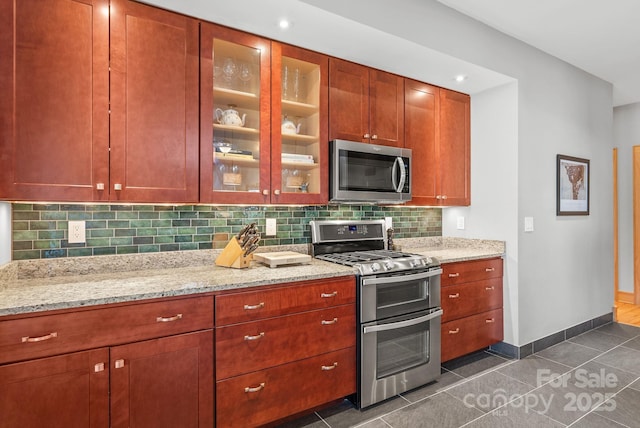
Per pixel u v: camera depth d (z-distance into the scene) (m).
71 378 1.34
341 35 2.08
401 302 2.21
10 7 1.45
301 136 2.26
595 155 3.53
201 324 1.59
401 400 2.16
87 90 1.59
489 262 2.77
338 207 2.77
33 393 1.28
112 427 1.41
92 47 1.60
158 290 1.51
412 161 2.72
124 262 1.95
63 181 1.55
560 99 3.15
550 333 3.05
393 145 2.61
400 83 2.66
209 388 1.61
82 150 1.58
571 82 3.26
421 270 2.29
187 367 1.56
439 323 2.39
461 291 2.60
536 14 2.42
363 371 2.03
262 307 1.74
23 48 1.47
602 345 3.06
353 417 1.98
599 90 3.57
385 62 2.44
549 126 3.05
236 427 1.68
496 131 2.93
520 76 2.79
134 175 1.70
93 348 1.37
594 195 3.52
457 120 3.02
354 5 1.92
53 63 1.53
